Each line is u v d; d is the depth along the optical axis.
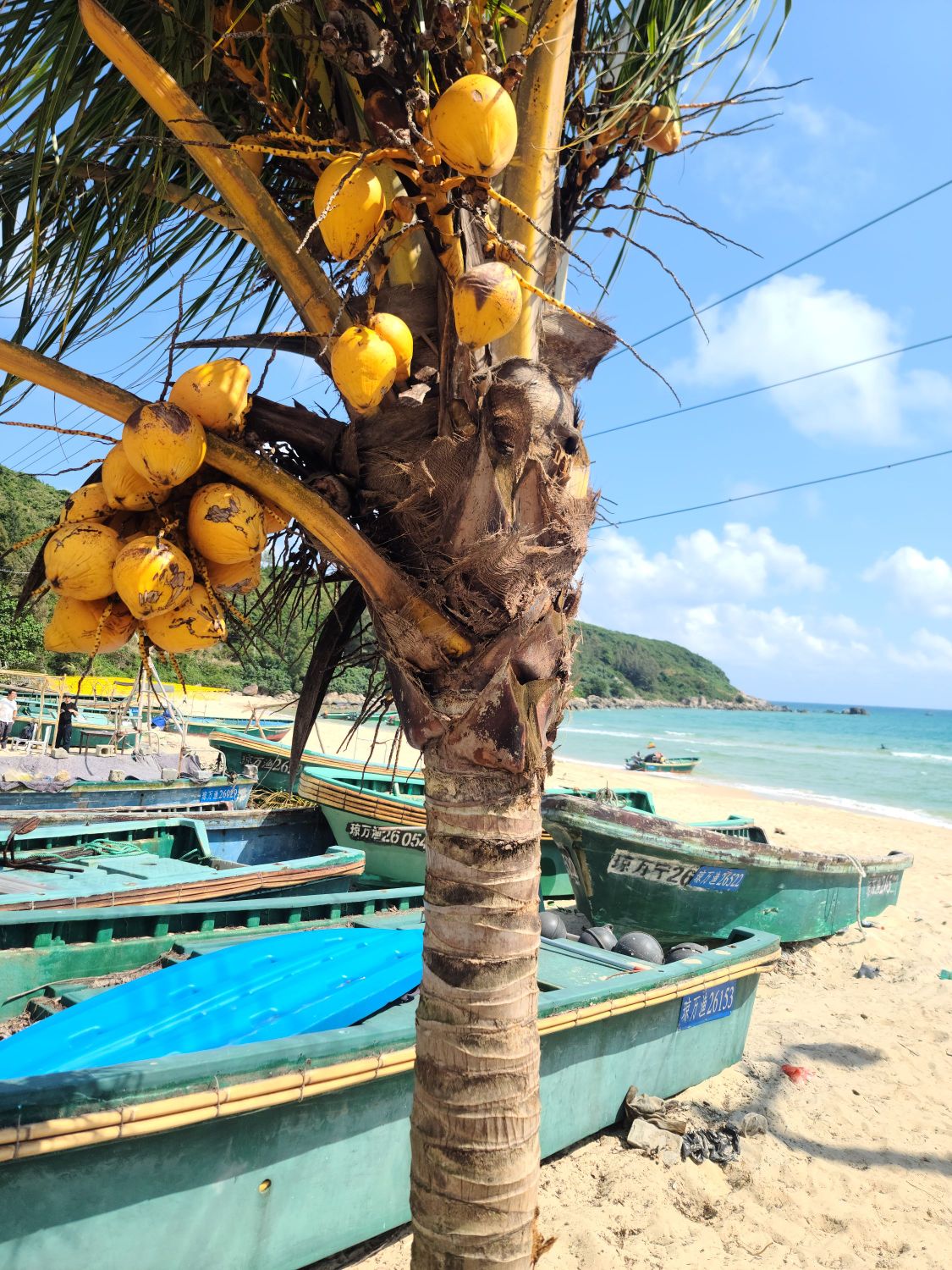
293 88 2.79
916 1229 4.76
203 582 2.19
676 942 8.77
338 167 2.05
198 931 6.29
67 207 2.89
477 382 2.25
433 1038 2.27
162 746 18.52
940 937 10.77
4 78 2.60
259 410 2.43
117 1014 4.51
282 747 14.05
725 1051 6.37
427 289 2.48
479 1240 2.18
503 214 2.32
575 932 9.68
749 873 8.70
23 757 12.62
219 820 9.98
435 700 2.31
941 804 31.86
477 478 2.23
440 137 1.88
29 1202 3.01
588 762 43.59
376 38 2.14
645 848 8.22
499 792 2.28
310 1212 3.78
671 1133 5.28
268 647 2.72
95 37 2.09
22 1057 4.04
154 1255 3.31
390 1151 4.07
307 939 5.64
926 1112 6.12
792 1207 4.83
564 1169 4.95
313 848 11.06
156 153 2.72
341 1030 3.90
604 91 2.82
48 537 2.28
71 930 5.78
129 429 1.97
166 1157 3.31
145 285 3.12
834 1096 6.18
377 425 2.37
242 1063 3.46
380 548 2.42
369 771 13.61
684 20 2.66
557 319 2.46
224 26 2.51
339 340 2.14
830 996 8.48
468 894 2.26
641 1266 4.23
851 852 17.64
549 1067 4.76
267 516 2.38
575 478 2.32
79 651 2.23
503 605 2.27
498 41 2.26
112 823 8.92
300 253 2.29
